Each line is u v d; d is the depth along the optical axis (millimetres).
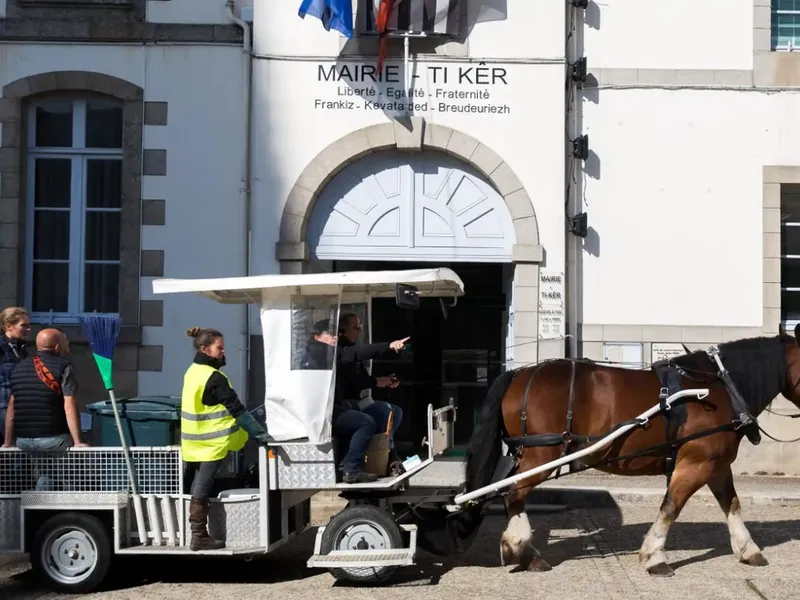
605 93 12273
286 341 7477
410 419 13805
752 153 12234
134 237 11984
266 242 11984
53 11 12109
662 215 12211
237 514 7406
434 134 12023
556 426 7676
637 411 7629
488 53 12086
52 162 12305
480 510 7777
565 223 12047
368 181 12258
